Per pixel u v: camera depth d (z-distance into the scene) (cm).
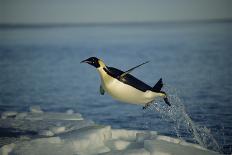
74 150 809
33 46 6016
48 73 2830
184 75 2452
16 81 2402
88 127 930
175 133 1095
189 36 7938
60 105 1642
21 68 3184
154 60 3566
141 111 1441
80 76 2636
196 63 3166
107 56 4194
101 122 1310
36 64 3512
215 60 3347
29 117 1143
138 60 3634
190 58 3612
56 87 2139
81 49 5344
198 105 1516
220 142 1010
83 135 869
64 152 794
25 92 1978
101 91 811
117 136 957
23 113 1192
